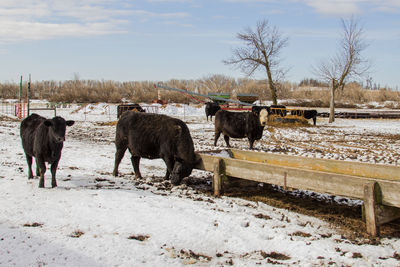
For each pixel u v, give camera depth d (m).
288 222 6.44
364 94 78.50
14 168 9.95
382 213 5.86
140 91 75.12
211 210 6.76
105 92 75.31
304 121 30.55
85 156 12.79
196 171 10.83
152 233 5.56
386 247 5.41
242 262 4.83
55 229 5.60
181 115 40.34
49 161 7.98
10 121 29.47
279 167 7.04
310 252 5.12
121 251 4.91
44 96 76.50
